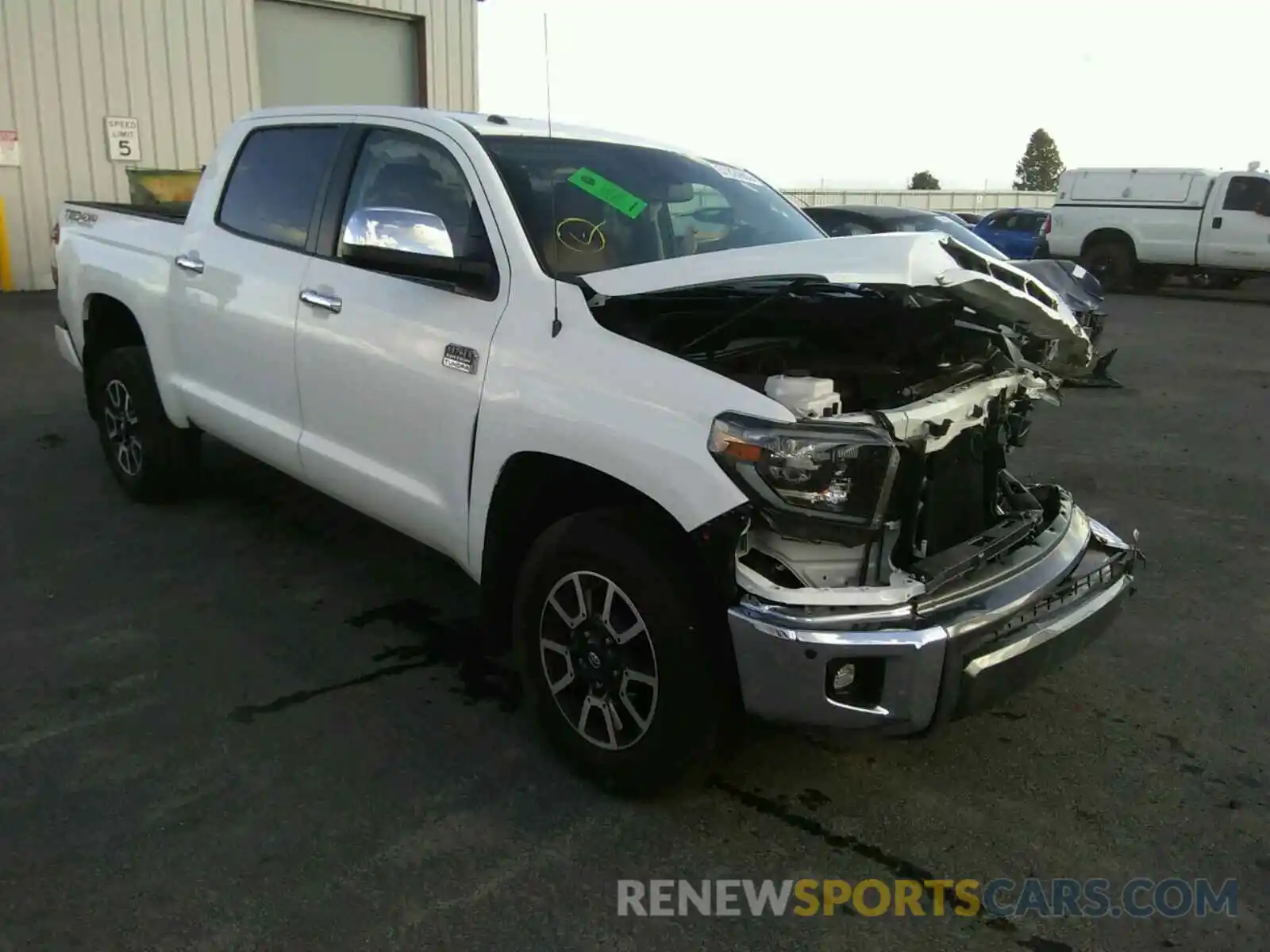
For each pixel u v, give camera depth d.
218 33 14.49
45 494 5.79
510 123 4.03
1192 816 3.18
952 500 3.20
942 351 3.46
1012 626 2.88
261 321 4.39
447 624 4.34
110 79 13.67
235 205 4.77
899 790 3.28
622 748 3.11
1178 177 18.89
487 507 3.39
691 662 2.87
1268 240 18.02
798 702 2.71
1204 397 9.49
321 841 2.94
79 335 5.75
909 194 39.72
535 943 2.59
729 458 2.69
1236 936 2.69
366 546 5.18
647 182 4.01
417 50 16.59
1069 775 3.39
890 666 2.67
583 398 3.05
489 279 3.46
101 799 3.08
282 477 6.19
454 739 3.48
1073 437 7.87
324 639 4.16
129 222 5.46
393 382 3.73
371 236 3.66
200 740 3.41
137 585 4.62
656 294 3.10
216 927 2.59
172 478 5.48
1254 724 3.73
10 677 3.78
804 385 2.78
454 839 2.97
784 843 3.01
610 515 3.04
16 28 12.83
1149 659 4.22
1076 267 9.41
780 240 4.16
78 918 2.60
